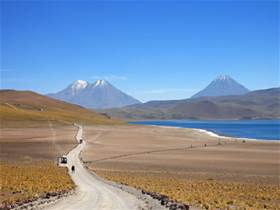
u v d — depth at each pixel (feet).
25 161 260.01
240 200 112.57
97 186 144.97
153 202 99.19
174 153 330.54
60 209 84.94
